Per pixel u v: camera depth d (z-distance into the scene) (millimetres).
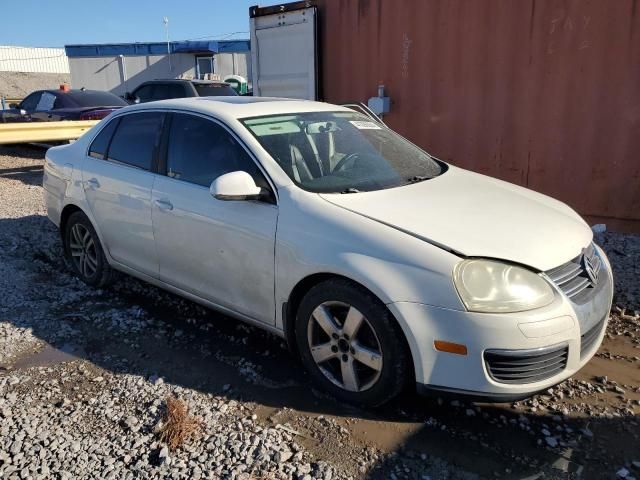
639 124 5656
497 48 6336
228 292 3631
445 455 2715
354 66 7492
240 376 3420
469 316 2654
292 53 8008
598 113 5863
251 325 3961
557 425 2951
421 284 2738
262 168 3441
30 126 10211
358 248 2928
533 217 3268
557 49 5973
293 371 3479
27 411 3041
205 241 3650
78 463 2621
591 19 5723
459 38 6570
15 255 5711
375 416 3016
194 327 4105
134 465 2607
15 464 2611
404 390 3156
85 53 30312
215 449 2713
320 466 2600
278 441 2779
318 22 7656
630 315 4270
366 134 4176
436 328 2703
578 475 2590
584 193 6102
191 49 27828
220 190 3250
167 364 3568
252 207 3389
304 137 3773
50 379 3385
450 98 6773
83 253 4910
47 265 5445
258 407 3094
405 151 4227
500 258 2771
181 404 3033
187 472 2561
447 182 3773
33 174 10797
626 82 5648
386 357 2863
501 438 2846
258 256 3348
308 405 3117
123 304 4523
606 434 2881
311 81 7816
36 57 43062
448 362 2711
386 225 2967
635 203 5824
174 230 3854
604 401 3172
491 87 6461
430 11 6715
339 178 3529
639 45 5520
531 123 6281
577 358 2850
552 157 6223
